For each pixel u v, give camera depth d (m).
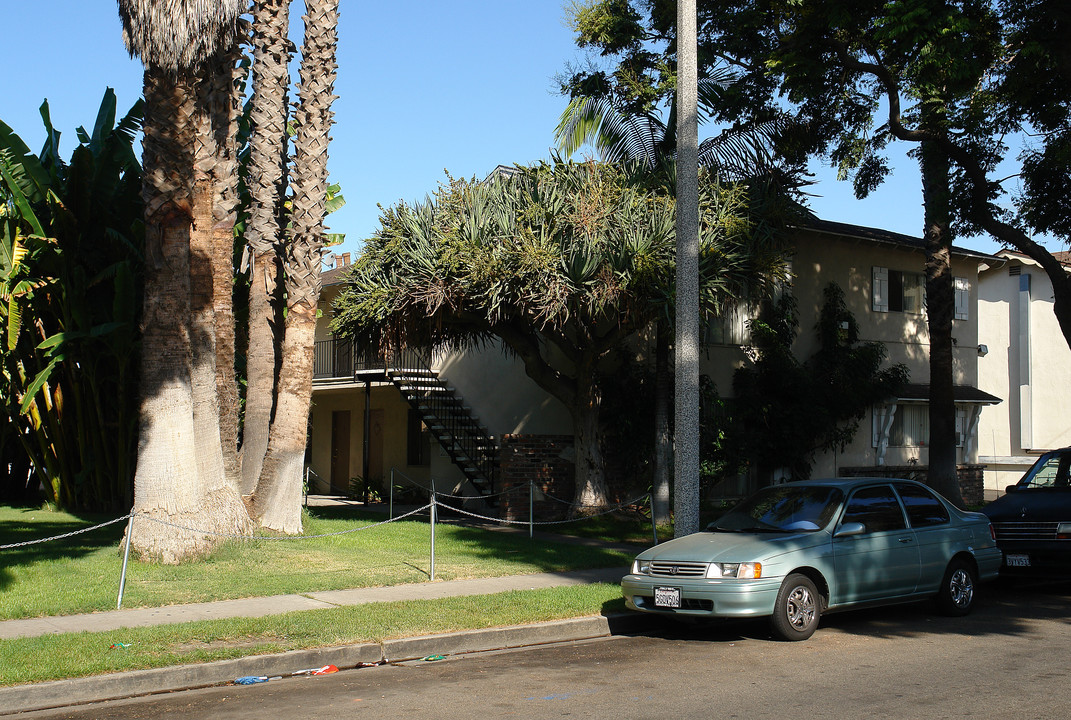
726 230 16.45
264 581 11.27
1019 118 17.28
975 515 11.02
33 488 24.08
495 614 9.55
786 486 10.55
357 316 16.75
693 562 9.08
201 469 13.62
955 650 8.49
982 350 27.66
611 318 17.41
